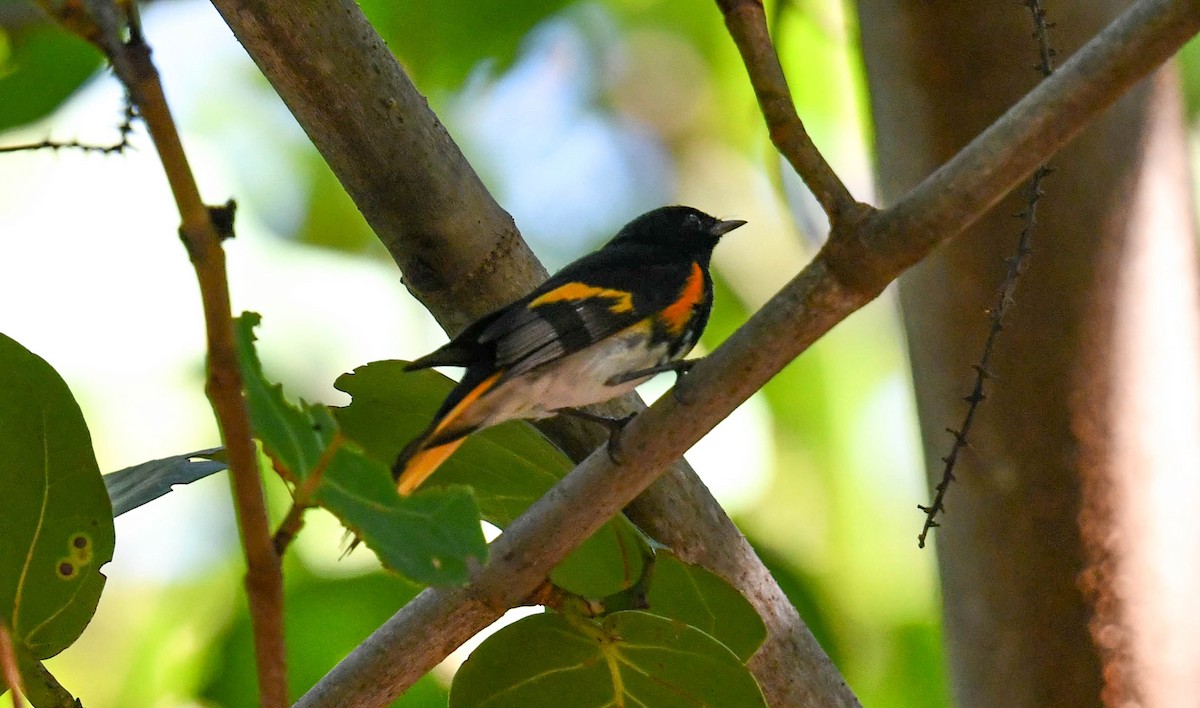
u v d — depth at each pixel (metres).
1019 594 6.23
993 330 5.07
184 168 2.87
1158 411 6.16
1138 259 6.23
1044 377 6.20
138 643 10.57
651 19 13.29
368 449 5.79
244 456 3.01
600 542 5.23
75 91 8.84
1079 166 6.19
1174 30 4.00
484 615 5.16
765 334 4.45
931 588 10.66
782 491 10.84
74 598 4.94
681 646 5.12
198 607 10.69
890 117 6.63
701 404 4.58
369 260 11.86
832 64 11.65
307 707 5.24
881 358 11.40
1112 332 6.18
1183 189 6.41
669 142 13.52
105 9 2.83
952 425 6.41
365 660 5.26
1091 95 4.12
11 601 4.88
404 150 5.64
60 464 4.92
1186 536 6.12
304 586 9.22
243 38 5.50
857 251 4.28
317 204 11.96
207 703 9.18
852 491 10.92
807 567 10.55
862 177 12.04
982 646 6.34
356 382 5.58
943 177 4.20
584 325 6.59
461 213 5.80
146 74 2.82
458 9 11.55
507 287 6.00
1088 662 6.11
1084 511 6.13
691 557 5.69
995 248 6.24
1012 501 6.23
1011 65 6.25
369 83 5.54
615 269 7.30
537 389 6.06
